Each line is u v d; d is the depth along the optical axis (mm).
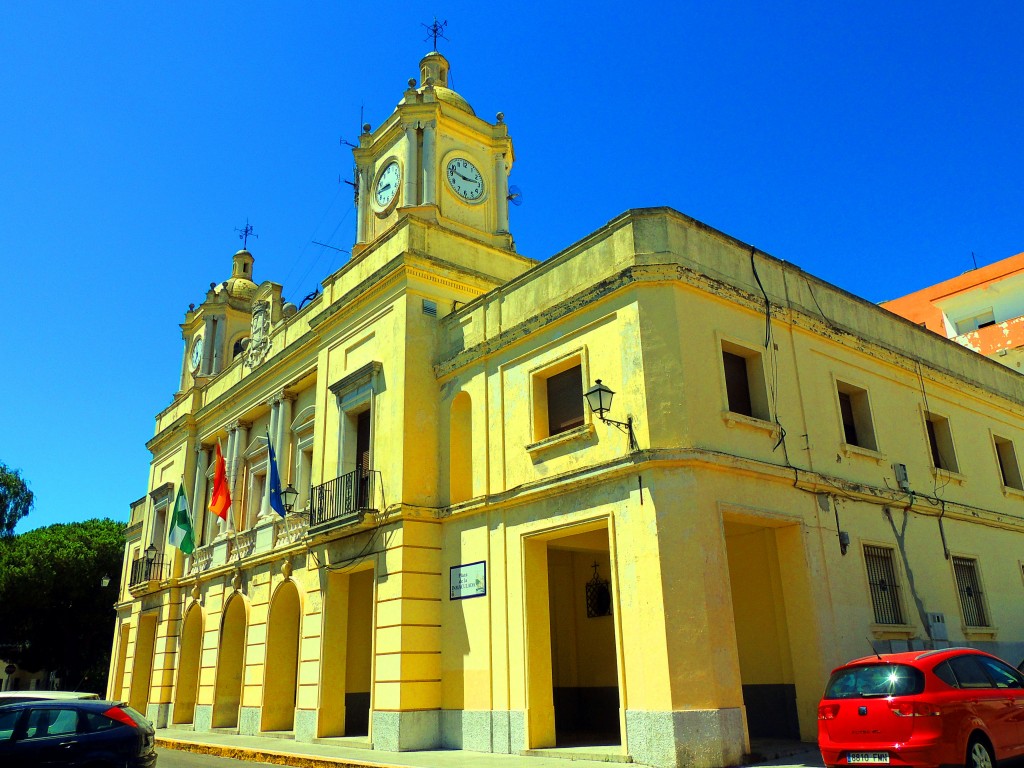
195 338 30391
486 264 18547
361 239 20531
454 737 14188
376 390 17062
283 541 19672
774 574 13180
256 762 14023
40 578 38438
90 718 9586
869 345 15828
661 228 12953
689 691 10727
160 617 25609
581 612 16734
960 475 17125
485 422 15227
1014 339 26078
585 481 12672
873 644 13211
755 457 12641
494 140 21391
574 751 11961
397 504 15414
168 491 27562
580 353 13461
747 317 13578
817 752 11227
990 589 16594
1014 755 8547
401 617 14680
